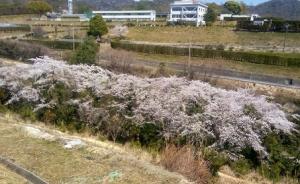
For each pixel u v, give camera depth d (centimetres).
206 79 2528
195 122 1186
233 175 1115
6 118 1364
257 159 1185
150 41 5912
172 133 1202
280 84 2733
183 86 1334
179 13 8500
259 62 3731
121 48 4675
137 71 2845
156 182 773
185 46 4688
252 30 5919
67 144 965
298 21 5678
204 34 6088
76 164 846
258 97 1348
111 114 1312
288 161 1160
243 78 2900
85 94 1391
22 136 1019
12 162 854
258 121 1210
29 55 3409
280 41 5356
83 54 2784
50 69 1509
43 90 1490
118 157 891
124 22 7819
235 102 1250
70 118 1391
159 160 980
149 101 1268
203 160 994
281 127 1205
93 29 5728
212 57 4069
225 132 1160
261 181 1111
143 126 1254
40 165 843
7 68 1642
